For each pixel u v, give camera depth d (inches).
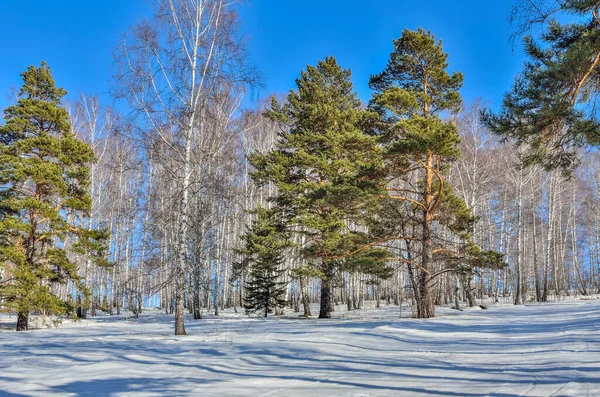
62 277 850.1
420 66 845.2
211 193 645.3
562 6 332.2
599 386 207.6
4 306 749.3
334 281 957.2
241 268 1059.9
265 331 578.9
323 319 878.4
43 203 793.6
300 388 230.7
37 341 526.0
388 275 801.6
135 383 255.3
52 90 890.1
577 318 605.3
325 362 319.3
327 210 916.0
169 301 1472.7
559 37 363.9
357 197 702.5
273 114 1002.7
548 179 1526.8
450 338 458.0
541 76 334.0
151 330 684.1
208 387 239.1
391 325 587.8
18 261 754.2
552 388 207.9
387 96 747.4
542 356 309.4
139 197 730.8
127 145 826.8
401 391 216.7
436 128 703.1
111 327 788.0
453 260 829.8
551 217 1407.5
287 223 958.4
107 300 1456.7
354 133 854.5
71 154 876.6
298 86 1002.1
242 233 1501.0
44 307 782.5
